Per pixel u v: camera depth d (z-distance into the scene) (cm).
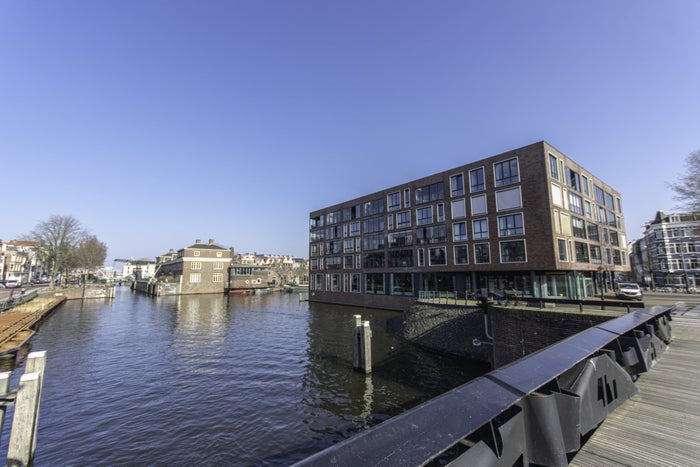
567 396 258
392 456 127
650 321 686
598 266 3419
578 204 3391
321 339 2756
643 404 411
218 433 1230
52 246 6550
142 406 1462
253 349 2450
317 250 6016
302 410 1411
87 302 6006
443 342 2202
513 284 3175
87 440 1185
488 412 176
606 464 273
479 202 3400
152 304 5712
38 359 1034
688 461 276
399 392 1584
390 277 4434
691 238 5756
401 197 4334
